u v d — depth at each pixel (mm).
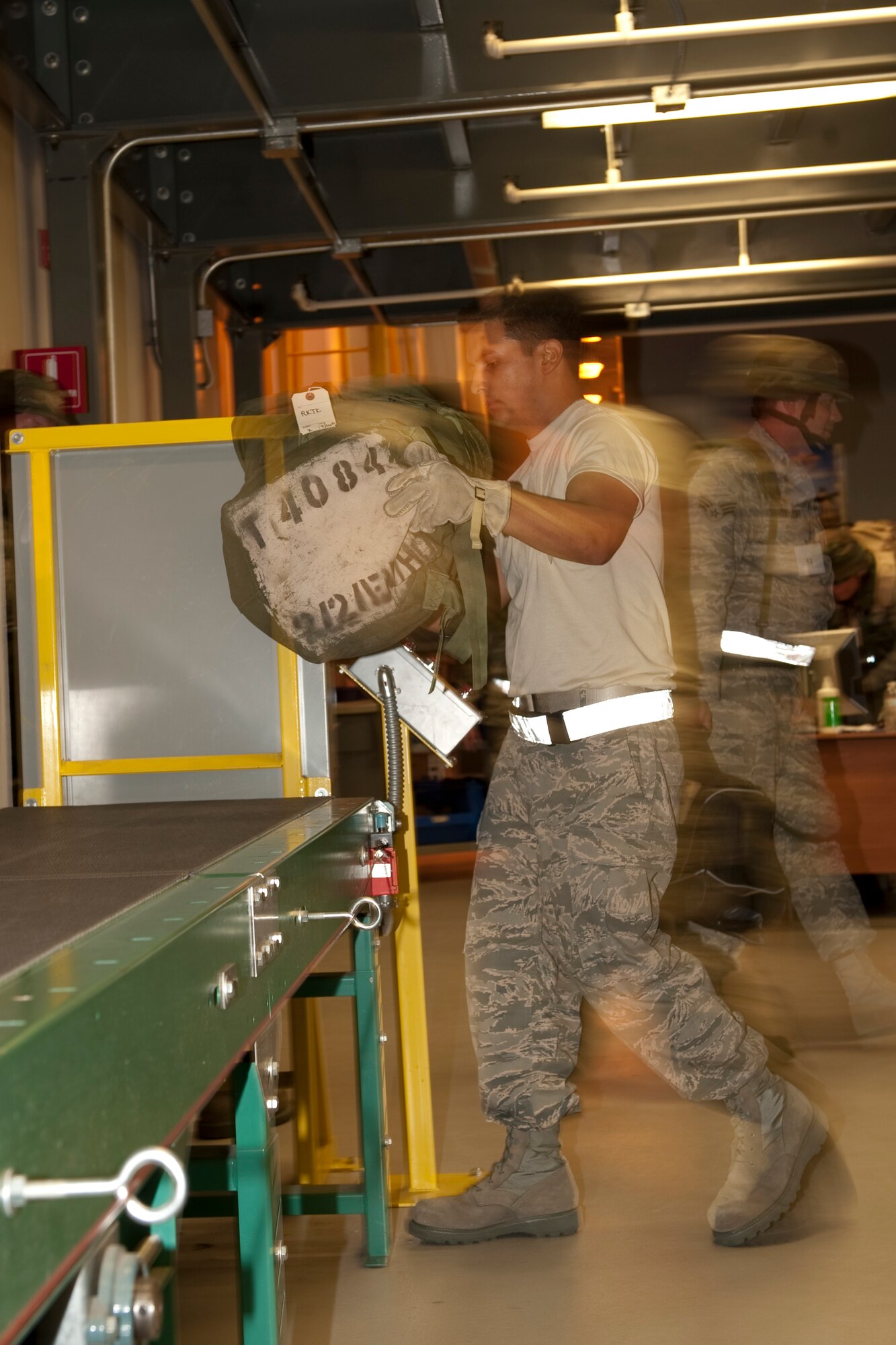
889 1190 2291
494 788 2256
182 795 2342
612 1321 1812
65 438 2336
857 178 4977
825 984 3873
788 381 3334
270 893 1109
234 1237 2270
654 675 2137
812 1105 2154
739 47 3918
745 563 3348
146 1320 644
